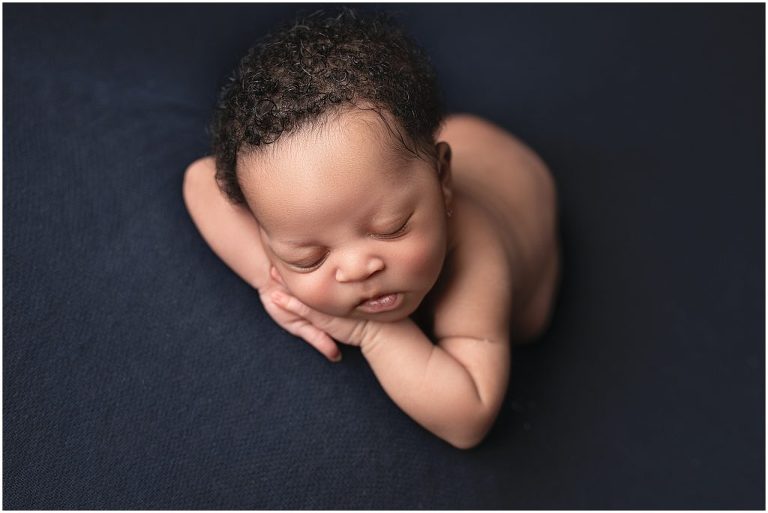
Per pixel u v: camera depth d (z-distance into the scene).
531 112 1.42
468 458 1.02
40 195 1.02
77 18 1.27
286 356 0.97
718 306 1.29
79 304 0.96
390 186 0.81
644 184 1.36
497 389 0.96
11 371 0.92
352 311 0.88
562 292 1.25
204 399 0.94
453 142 1.20
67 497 0.88
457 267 0.99
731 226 1.35
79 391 0.92
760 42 1.52
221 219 1.00
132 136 1.11
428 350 0.95
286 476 0.93
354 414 0.96
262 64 0.86
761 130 1.43
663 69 1.48
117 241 1.01
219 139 0.89
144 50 1.28
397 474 0.96
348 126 0.80
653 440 1.17
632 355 1.22
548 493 1.07
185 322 0.97
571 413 1.15
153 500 0.89
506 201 1.14
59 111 1.11
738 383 1.24
